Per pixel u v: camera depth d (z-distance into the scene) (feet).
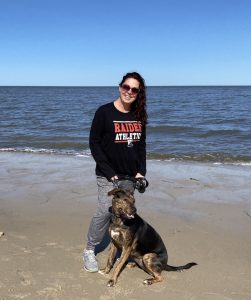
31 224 13.12
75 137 37.11
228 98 130.52
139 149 9.82
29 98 136.98
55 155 27.35
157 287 9.09
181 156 26.91
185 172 21.39
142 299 8.57
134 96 9.23
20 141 34.53
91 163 23.88
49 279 9.27
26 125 46.91
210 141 34.09
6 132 40.32
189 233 12.50
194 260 10.61
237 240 12.03
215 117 55.93
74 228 12.73
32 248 11.03
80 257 10.50
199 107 80.59
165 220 13.69
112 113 9.36
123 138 9.43
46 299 8.43
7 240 11.61
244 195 16.88
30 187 18.02
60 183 18.71
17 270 9.65
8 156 26.84
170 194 16.94
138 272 9.84
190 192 17.26
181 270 9.90
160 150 29.60
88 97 151.43
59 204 15.40
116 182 9.36
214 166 23.41
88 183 18.66
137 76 9.23
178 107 80.84
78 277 9.43
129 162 9.62
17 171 21.54
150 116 58.03
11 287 8.85
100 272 9.68
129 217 8.79
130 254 9.39
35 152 28.86
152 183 18.76
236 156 26.76
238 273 9.91
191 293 8.87
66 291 8.78
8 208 14.97
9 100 117.39
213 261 10.55
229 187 18.19
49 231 12.45
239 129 41.27
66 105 91.97
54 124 48.21
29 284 9.00
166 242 11.75
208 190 17.62
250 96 149.79
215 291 9.00
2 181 19.24
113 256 9.71
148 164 23.81
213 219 13.85
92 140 9.58
